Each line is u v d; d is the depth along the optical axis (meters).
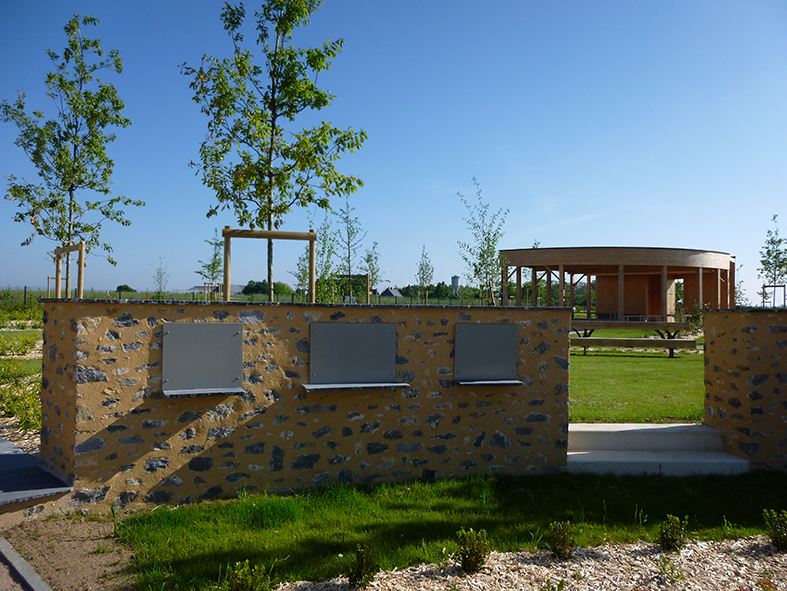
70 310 5.18
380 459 6.36
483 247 16.77
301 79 8.77
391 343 6.41
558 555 4.33
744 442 7.39
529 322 6.98
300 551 4.34
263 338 5.85
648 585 3.82
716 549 4.64
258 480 5.81
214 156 8.61
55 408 5.52
